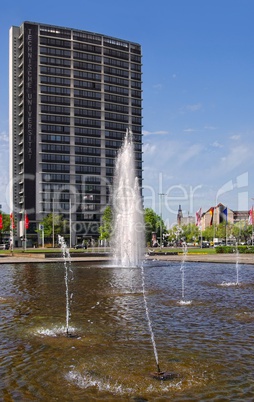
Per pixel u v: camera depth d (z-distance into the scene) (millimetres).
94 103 152125
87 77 150875
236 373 9477
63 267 41281
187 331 13328
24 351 11367
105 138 153500
